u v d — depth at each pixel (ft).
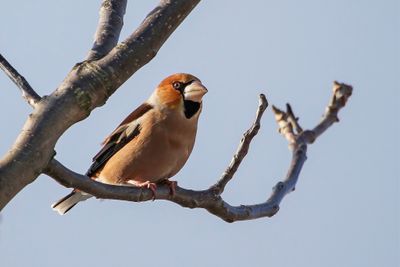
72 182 22.84
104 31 22.89
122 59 20.83
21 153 18.29
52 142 19.04
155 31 21.58
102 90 20.24
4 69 20.77
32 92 20.31
